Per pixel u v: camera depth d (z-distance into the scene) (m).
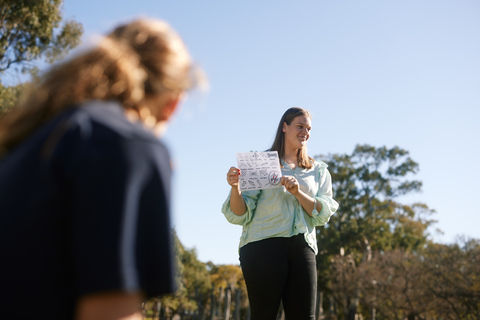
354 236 34.41
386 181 36.56
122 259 0.83
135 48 1.04
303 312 3.15
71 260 0.85
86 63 1.02
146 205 0.90
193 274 44.25
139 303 0.90
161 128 1.12
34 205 0.84
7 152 1.03
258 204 3.30
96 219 0.83
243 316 33.44
